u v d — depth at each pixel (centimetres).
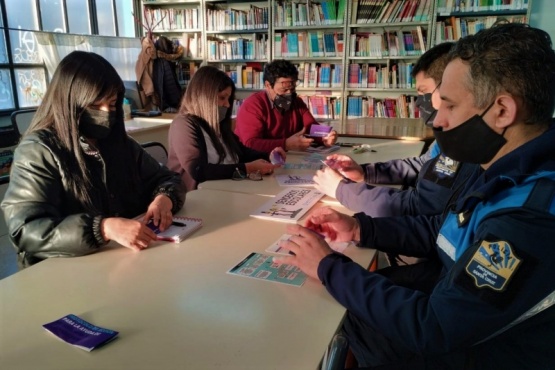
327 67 522
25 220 117
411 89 493
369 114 520
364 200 149
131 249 116
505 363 81
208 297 92
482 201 84
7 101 417
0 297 92
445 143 91
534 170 77
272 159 228
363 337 113
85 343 75
